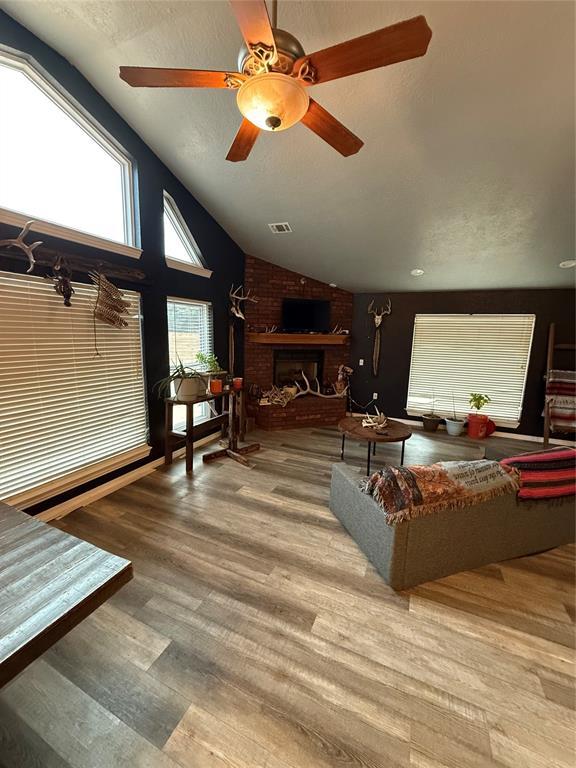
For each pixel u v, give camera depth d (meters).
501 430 4.90
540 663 1.46
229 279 4.50
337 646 1.51
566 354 4.50
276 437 4.57
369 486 1.98
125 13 1.89
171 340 3.61
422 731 1.20
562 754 1.14
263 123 1.44
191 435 3.25
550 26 1.64
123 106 2.59
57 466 2.44
